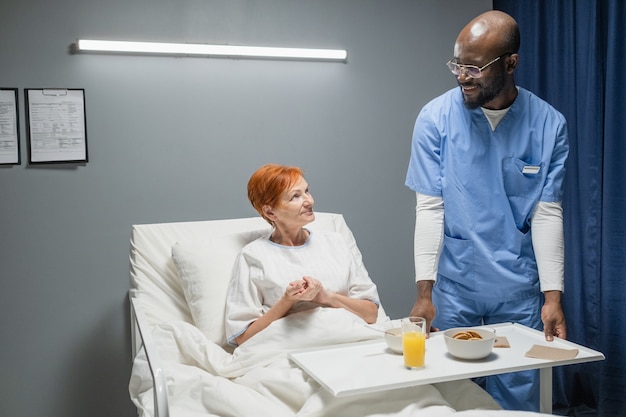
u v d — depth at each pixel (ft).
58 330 8.82
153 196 9.10
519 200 6.79
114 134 8.87
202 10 9.15
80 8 8.61
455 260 7.05
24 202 8.56
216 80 9.28
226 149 9.40
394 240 10.41
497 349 5.84
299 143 9.78
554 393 9.36
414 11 10.26
